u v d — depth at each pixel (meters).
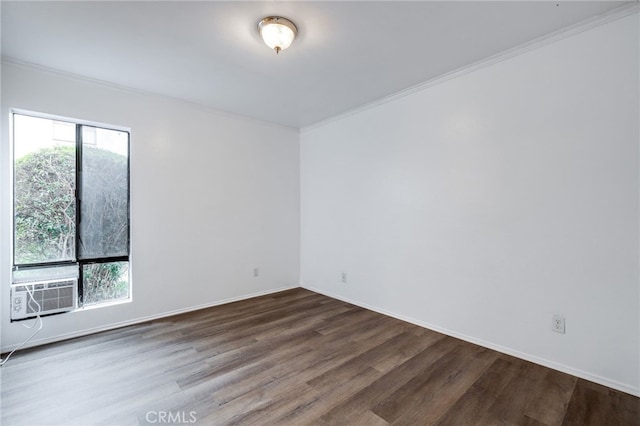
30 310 2.57
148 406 1.80
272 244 4.28
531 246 2.32
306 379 2.10
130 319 3.07
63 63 2.56
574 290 2.13
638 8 1.86
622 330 1.95
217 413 1.75
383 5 1.85
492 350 2.52
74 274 2.89
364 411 1.77
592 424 1.67
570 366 2.15
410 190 3.14
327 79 2.89
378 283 3.48
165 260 3.31
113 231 3.11
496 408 1.80
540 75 2.26
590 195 2.06
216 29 2.10
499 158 2.48
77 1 1.78
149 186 3.20
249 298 4.01
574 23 2.05
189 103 3.47
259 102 3.49
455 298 2.78
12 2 1.78
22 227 2.66
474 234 2.65
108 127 3.04
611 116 1.98
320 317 3.31
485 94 2.56
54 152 2.81
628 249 1.93
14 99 2.51
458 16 1.96
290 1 1.81
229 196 3.83
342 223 3.94
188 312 3.45
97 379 2.08
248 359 2.37
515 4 1.85
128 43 2.26
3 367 2.23
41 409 1.77
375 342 2.68
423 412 1.77
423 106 3.02
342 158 3.93
